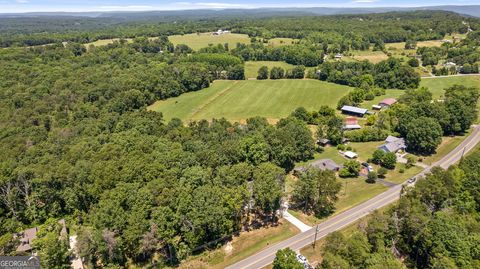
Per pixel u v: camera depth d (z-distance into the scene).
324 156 109.81
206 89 191.00
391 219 67.50
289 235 72.50
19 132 113.44
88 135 113.00
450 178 77.75
